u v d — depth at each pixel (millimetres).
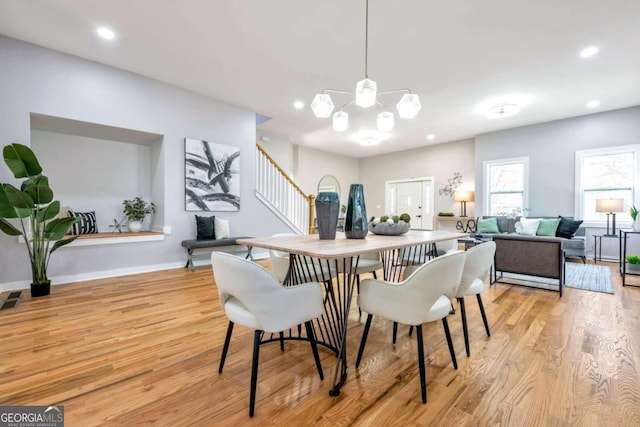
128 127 3992
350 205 2154
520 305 2980
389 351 2027
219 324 2463
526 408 1420
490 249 2029
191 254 4414
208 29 3033
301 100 4969
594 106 5176
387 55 3506
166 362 1854
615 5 2617
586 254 5656
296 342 2172
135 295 3213
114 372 1731
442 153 8195
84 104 3656
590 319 2574
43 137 4113
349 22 2898
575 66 3742
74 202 4355
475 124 6273
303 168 8531
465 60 3607
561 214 5891
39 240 3141
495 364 1836
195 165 4660
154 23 2938
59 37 3201
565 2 2584
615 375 1697
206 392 1554
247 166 5355
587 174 5672
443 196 8188
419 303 1472
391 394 1542
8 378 1657
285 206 6109
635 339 2168
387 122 3086
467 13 2746
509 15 2770
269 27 2988
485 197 6910
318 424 1321
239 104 5152
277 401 1483
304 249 1538
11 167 2883
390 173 9375
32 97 3334
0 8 2709
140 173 4914
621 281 3895
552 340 2168
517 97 4770
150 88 4188
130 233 4395
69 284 3615
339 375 1718
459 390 1571
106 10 2744
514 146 6484
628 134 5215
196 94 4672
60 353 1947
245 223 5340
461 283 1924
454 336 2262
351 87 4414
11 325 2387
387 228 2443
